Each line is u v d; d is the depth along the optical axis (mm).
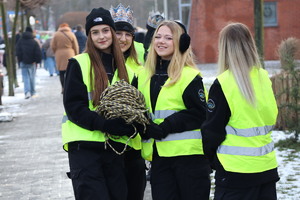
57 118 13797
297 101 9414
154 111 5238
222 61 4590
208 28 28438
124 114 4852
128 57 6285
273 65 19781
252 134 4484
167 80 5223
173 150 5109
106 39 5145
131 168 5387
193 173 5145
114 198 5059
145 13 39688
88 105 5039
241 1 28156
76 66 5055
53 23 68938
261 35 15641
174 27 5223
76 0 51469
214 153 4605
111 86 4984
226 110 4488
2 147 10422
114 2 16172
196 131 5141
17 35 29922
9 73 19031
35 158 9375
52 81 25188
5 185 7719
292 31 28812
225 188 4535
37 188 7508
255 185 4473
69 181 7820
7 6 27328
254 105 4461
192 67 5312
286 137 9609
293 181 7215
